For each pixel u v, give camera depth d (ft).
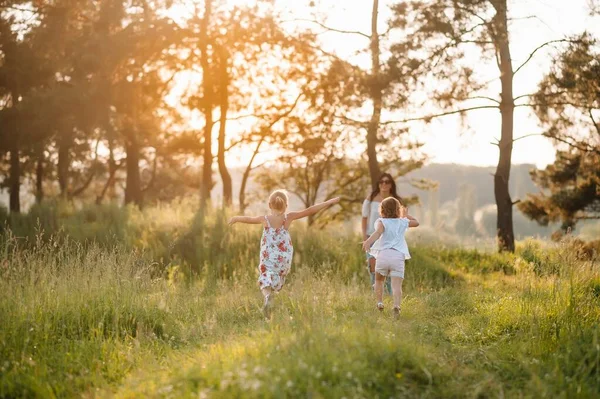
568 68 54.65
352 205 99.66
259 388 13.60
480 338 21.95
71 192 121.39
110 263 26.91
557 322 21.01
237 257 46.55
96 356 19.70
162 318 24.67
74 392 17.28
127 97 72.64
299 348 16.02
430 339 20.89
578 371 16.65
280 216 27.02
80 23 78.07
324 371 14.74
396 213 26.78
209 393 13.98
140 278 27.12
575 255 25.58
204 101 79.92
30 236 48.88
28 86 71.41
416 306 28.12
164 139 92.48
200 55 79.51
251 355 16.30
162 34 71.87
